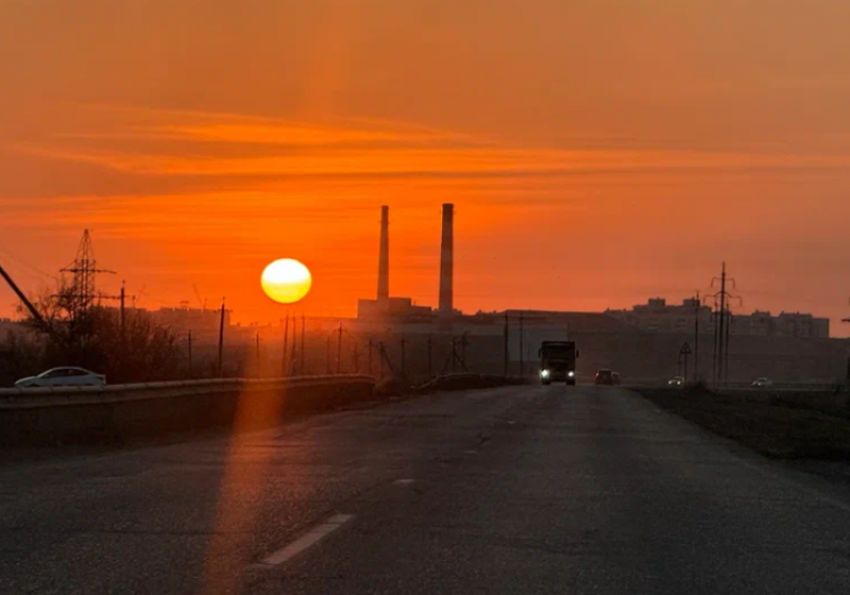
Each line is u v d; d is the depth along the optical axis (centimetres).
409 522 2058
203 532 1912
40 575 1542
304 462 3170
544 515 2192
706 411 7169
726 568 1691
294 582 1517
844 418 7819
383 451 3569
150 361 11644
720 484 2858
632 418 5966
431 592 1473
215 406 4991
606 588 1527
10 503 2255
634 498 2506
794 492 2723
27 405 3562
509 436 4369
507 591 1492
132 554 1703
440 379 11881
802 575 1652
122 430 4112
